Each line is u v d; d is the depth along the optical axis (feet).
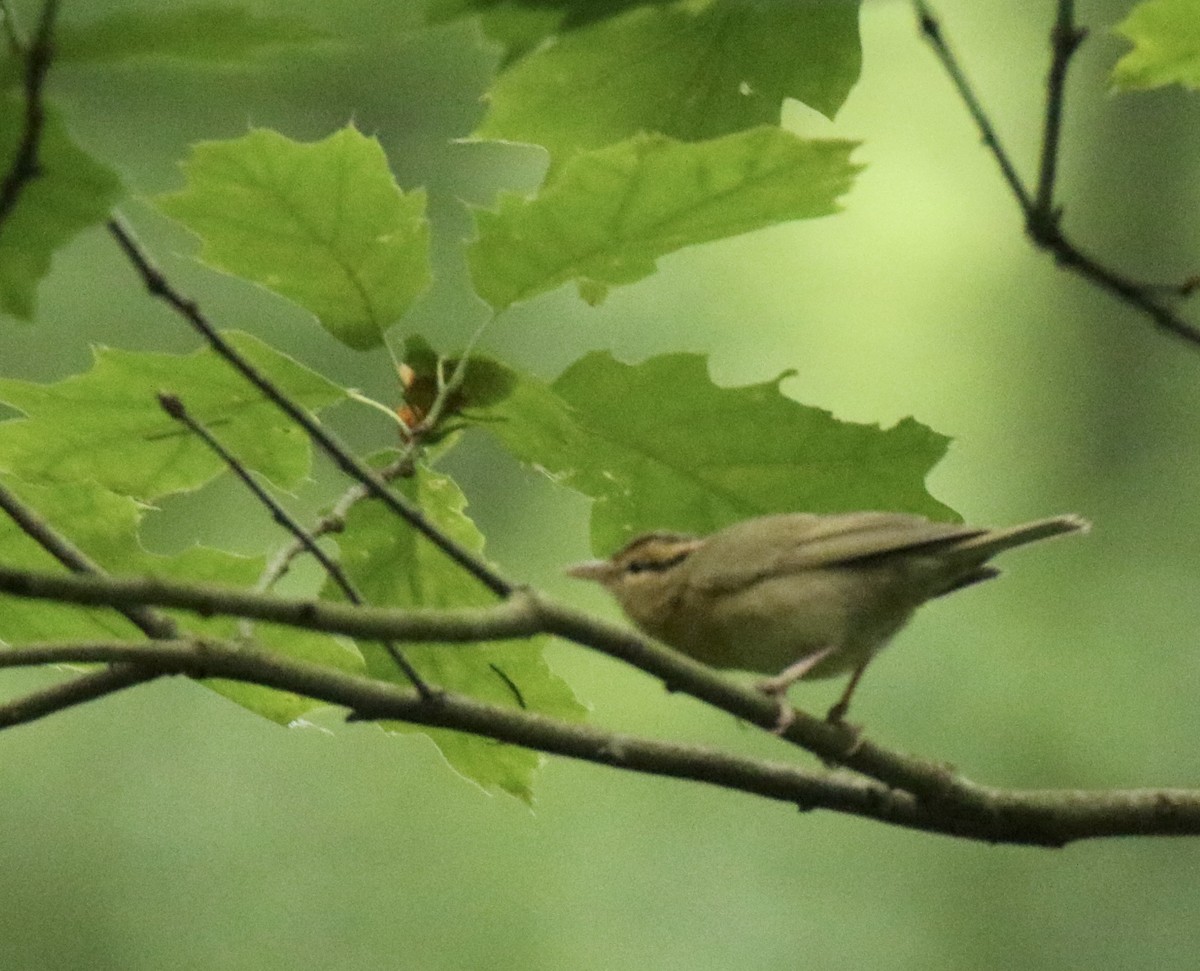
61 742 51.83
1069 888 53.72
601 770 53.93
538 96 22.35
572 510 55.47
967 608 56.70
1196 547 63.52
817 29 22.12
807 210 20.40
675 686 22.24
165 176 23.02
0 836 50.19
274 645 25.27
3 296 16.44
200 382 22.53
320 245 21.38
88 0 15.17
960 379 67.36
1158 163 73.31
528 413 22.61
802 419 23.29
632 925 51.47
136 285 48.65
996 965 52.39
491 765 25.79
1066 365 68.74
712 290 63.41
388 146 29.32
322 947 49.78
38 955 48.78
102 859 50.26
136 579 18.26
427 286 21.97
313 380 22.66
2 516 23.86
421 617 19.62
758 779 24.75
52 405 22.61
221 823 51.34
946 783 25.00
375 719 22.30
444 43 23.25
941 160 70.69
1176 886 54.03
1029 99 71.56
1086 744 54.54
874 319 66.90
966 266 69.15
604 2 18.34
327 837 51.57
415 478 23.52
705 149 19.49
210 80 19.71
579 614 20.97
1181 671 56.39
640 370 22.54
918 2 21.17
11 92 15.53
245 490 49.85
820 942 51.83
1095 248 72.64
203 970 49.39
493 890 51.55
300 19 15.23
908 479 23.67
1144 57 22.15
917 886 52.90
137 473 23.52
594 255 20.97
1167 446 67.51
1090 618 58.13
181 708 52.80
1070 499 66.08
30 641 25.13
